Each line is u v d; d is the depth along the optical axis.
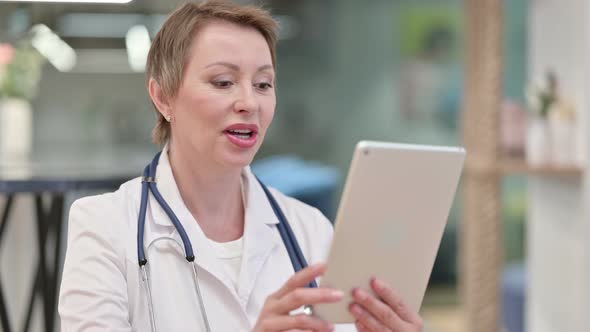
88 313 1.46
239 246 1.64
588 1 2.95
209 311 1.56
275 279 1.65
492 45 3.16
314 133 6.73
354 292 1.35
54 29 4.07
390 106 6.65
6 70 4.43
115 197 1.63
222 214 1.65
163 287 1.54
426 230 1.41
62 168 3.16
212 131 1.51
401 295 1.44
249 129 1.52
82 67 6.80
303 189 5.08
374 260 1.36
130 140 6.89
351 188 1.28
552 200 3.31
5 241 3.67
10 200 2.85
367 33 6.64
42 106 6.79
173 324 1.52
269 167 5.98
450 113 6.57
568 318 3.14
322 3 6.66
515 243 6.21
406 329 1.37
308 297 1.26
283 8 6.64
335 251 1.31
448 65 6.55
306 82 6.71
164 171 1.64
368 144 1.28
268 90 1.56
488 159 3.17
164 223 1.59
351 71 6.68
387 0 6.61
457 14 6.55
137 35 4.73
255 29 1.57
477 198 3.21
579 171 3.01
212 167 1.57
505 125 3.35
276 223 1.71
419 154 1.34
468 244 3.29
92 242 1.54
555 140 3.12
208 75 1.50
